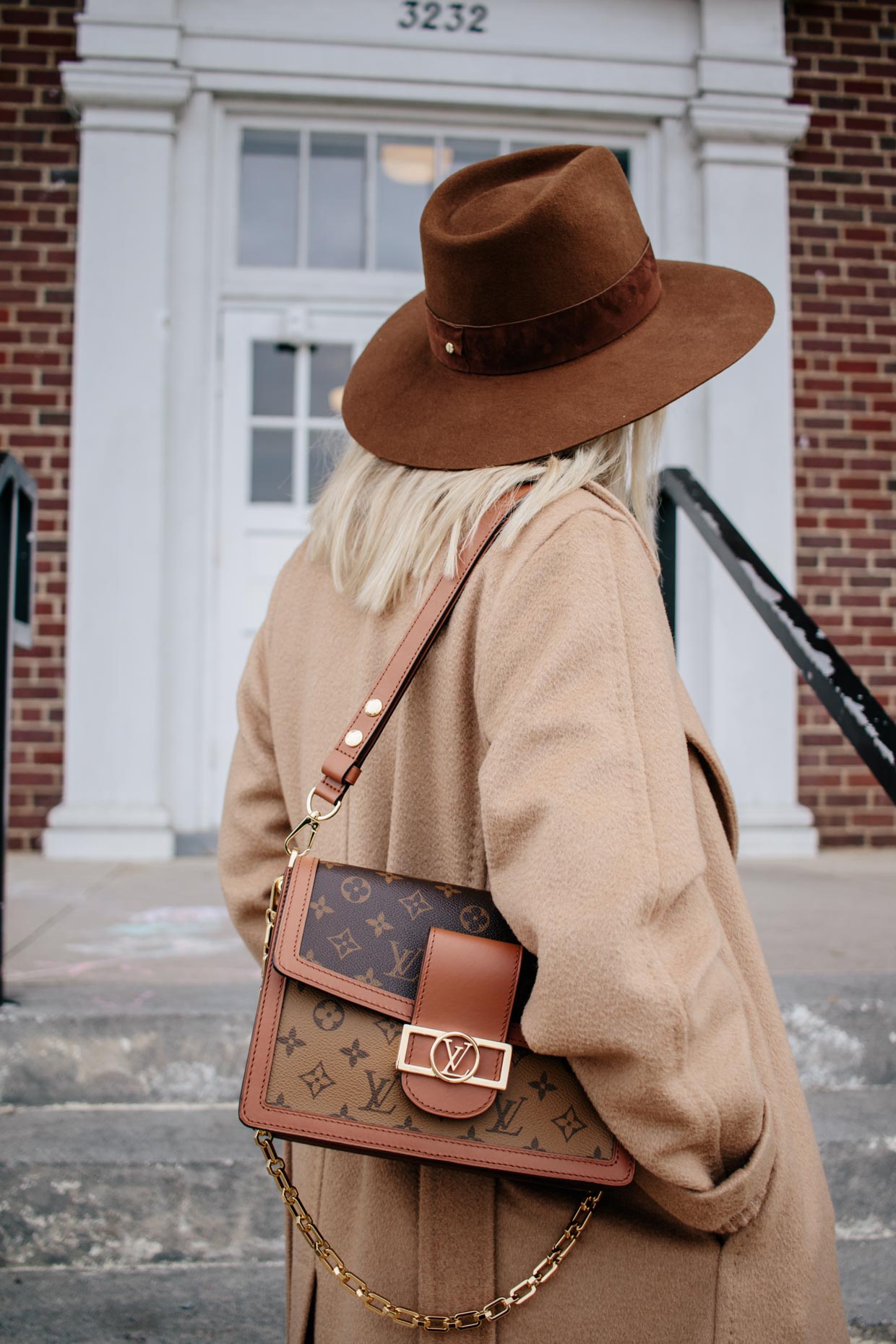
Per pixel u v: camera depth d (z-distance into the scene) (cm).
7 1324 135
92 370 387
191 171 400
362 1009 65
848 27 429
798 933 246
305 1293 81
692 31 417
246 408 410
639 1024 53
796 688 405
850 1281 145
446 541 73
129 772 382
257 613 409
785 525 409
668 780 61
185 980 201
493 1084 62
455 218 81
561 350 75
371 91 405
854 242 423
